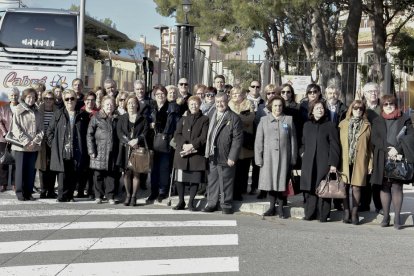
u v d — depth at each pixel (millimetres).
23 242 7895
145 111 10711
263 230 8922
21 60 16000
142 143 10594
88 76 18188
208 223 9312
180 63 16250
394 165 9125
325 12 24672
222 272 6672
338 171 9586
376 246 8102
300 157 10180
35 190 12055
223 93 10125
